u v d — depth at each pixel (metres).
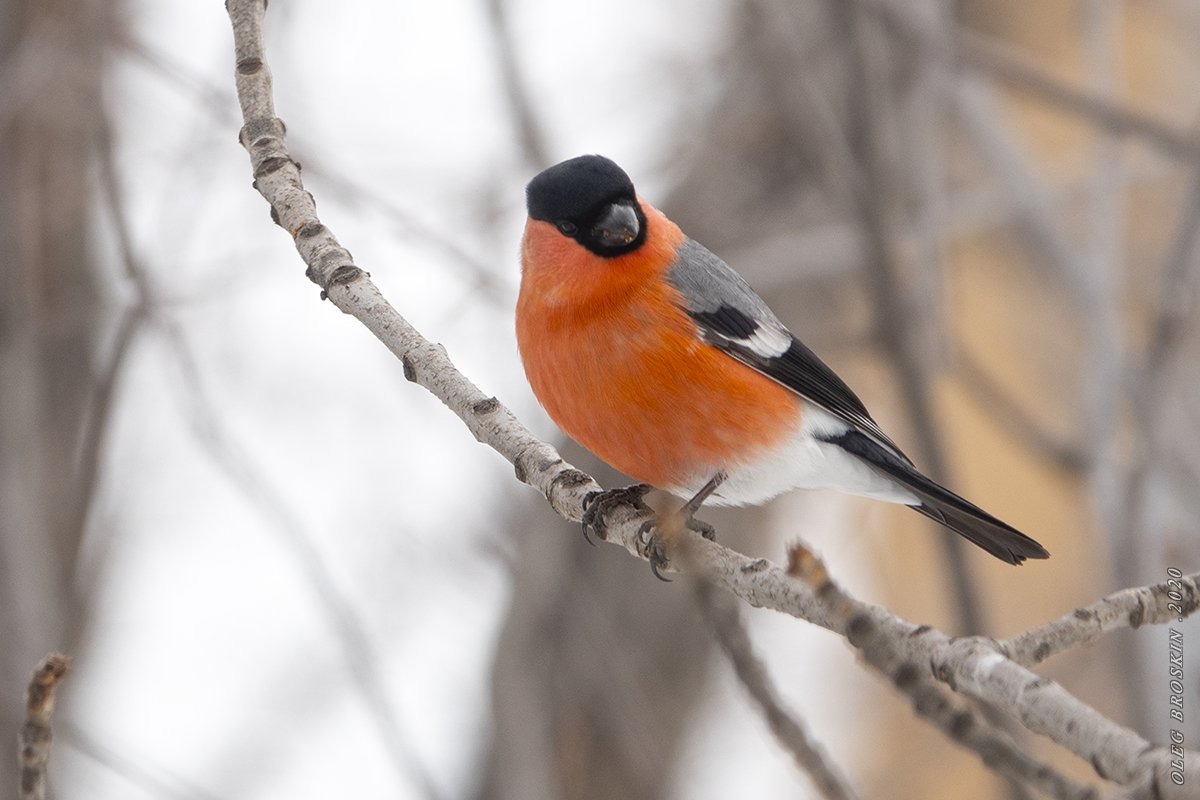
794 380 9.70
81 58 12.32
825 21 13.31
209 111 12.18
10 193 11.95
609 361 9.20
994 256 16.25
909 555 16.48
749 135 14.45
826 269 13.34
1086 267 12.51
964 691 5.33
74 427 13.27
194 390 11.16
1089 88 13.72
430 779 10.80
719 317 9.40
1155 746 4.80
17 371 11.72
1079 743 4.94
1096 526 11.84
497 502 13.21
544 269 9.35
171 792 10.65
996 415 13.97
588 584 13.18
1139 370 12.25
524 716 12.31
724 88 14.65
